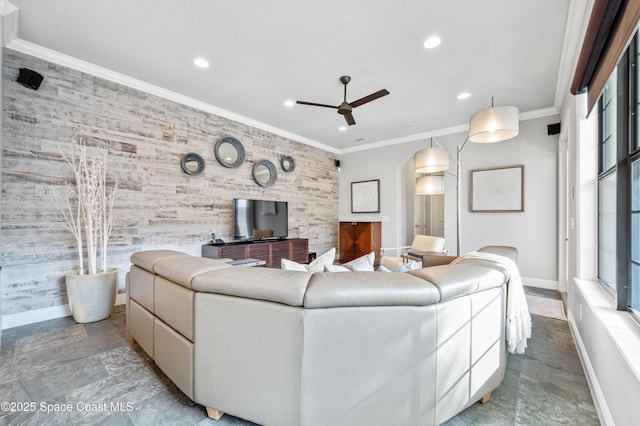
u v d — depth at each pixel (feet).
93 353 6.88
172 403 5.08
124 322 8.80
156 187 11.49
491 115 7.50
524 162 13.96
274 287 3.97
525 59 9.02
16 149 8.36
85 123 9.65
